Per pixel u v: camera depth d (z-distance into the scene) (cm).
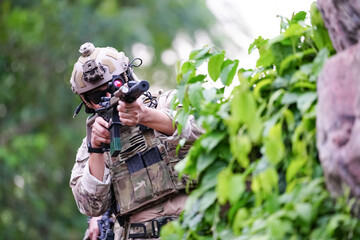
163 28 3328
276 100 503
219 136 515
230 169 495
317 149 476
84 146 812
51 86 2930
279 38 522
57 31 2964
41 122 2916
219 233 516
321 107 450
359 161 414
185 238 536
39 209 2600
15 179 2645
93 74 744
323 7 479
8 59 2922
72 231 2698
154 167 738
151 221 748
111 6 3088
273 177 450
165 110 714
